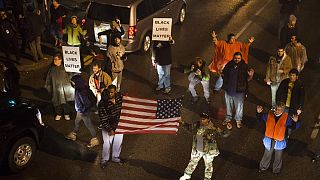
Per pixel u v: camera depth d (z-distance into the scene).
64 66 11.16
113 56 11.71
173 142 10.51
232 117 11.50
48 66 14.14
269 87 13.12
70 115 11.46
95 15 14.12
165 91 12.62
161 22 11.62
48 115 11.44
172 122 8.59
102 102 8.89
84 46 14.64
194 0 20.44
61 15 14.49
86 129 10.94
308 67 14.42
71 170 9.47
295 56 11.80
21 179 9.16
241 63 10.28
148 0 14.87
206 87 11.75
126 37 14.11
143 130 8.52
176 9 16.86
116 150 9.45
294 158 10.04
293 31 13.10
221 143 10.48
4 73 10.74
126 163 9.72
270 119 8.70
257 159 9.98
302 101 9.83
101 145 10.33
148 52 15.20
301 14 18.91
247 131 10.98
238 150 10.26
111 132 8.90
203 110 11.87
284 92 9.93
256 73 13.91
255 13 18.97
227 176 9.38
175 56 15.00
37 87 12.84
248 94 12.70
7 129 8.76
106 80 10.57
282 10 15.52
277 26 17.64
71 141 10.44
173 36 16.56
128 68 14.11
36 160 9.73
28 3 15.18
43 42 15.45
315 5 19.97
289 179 9.35
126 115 8.63
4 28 13.27
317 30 17.33
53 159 9.79
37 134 9.54
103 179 9.23
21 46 14.66
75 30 13.45
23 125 9.09
